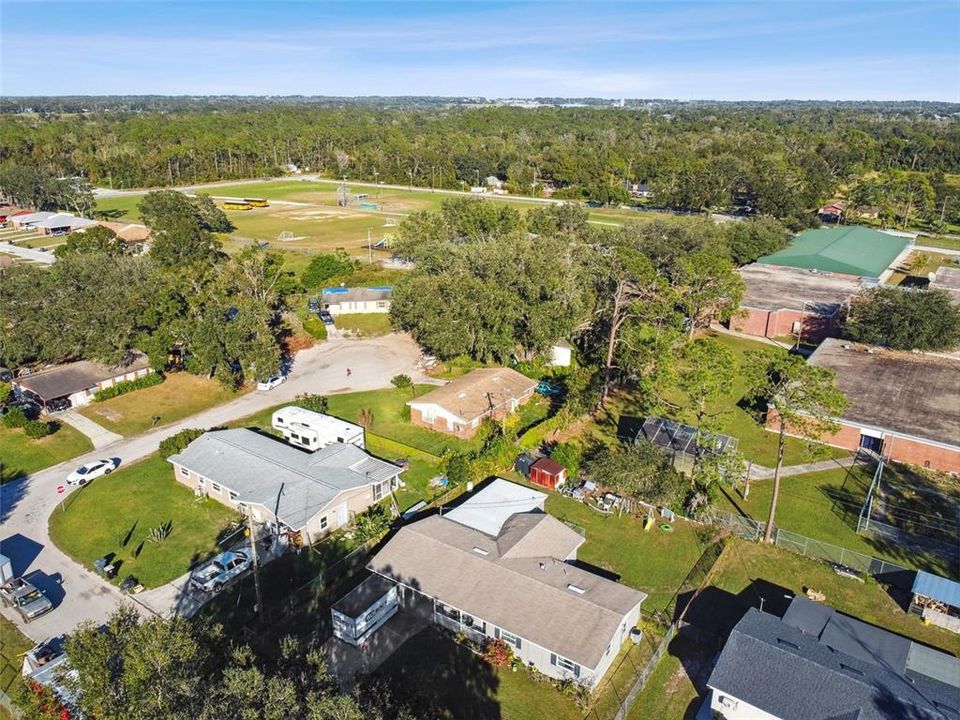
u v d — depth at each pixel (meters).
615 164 195.25
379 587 36.56
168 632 24.69
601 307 73.38
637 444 48.84
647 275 65.94
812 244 113.38
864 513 45.69
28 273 67.00
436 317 66.19
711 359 48.03
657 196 166.62
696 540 43.00
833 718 26.80
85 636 24.92
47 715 27.38
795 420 41.56
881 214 153.75
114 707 22.58
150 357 63.97
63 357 70.69
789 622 33.34
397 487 48.72
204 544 42.47
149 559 40.91
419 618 36.41
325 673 25.00
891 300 70.81
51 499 47.06
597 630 31.88
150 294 65.62
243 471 46.69
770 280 97.19
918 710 27.03
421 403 57.88
